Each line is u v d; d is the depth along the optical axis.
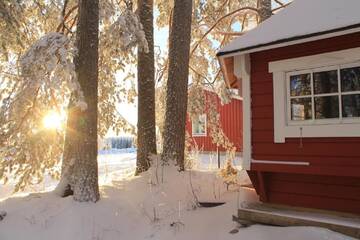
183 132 9.93
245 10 13.66
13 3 8.50
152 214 7.62
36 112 8.23
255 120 6.49
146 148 10.22
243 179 9.72
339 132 5.64
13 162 8.16
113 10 9.76
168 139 9.81
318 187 6.09
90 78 7.73
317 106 5.93
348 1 6.02
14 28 8.35
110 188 8.77
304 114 6.06
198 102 13.49
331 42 5.80
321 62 5.85
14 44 8.66
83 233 6.71
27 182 8.53
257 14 13.12
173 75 9.96
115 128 10.67
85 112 7.68
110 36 8.47
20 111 7.75
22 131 8.16
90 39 7.80
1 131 8.02
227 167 10.64
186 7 10.23
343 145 5.61
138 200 8.20
